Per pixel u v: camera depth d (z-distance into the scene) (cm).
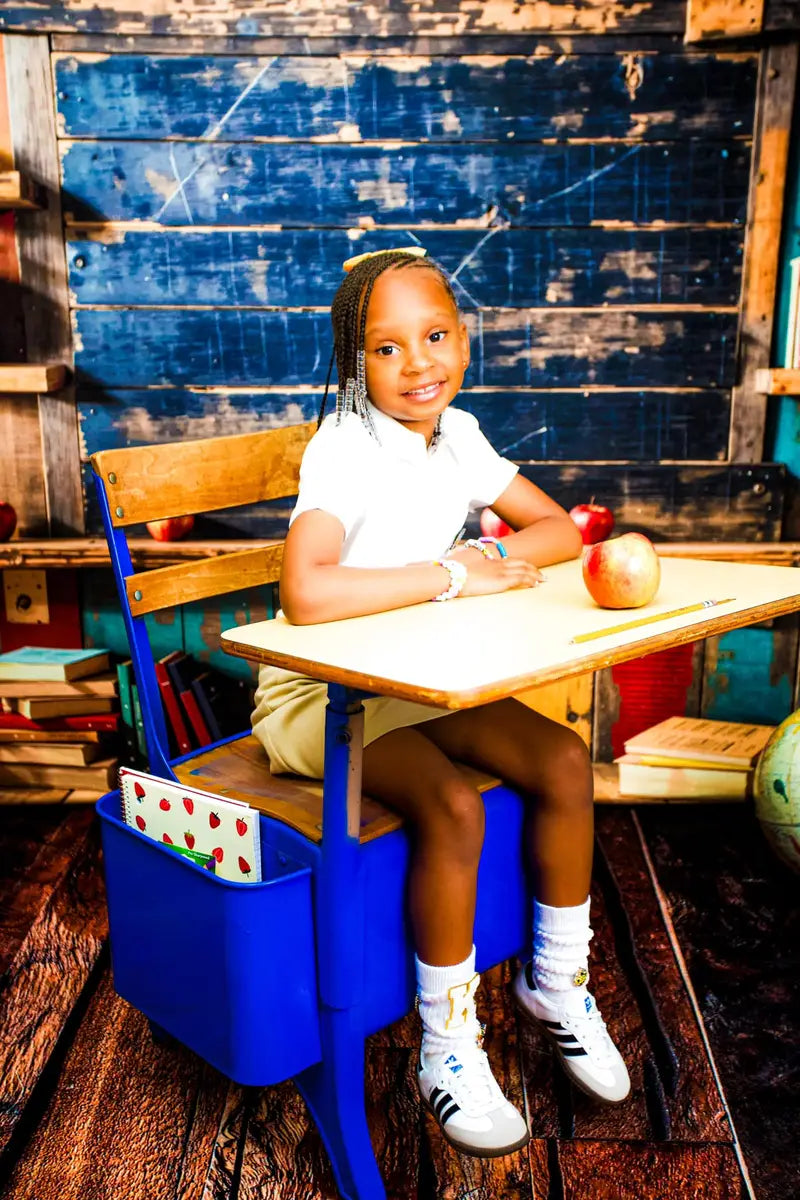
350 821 131
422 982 144
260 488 182
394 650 118
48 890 224
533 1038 176
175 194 260
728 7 246
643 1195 142
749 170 258
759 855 237
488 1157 142
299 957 137
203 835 144
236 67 253
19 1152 150
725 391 269
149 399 271
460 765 159
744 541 272
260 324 266
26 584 278
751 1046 172
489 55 253
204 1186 144
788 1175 145
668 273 263
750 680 276
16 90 255
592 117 255
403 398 156
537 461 272
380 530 160
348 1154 140
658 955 198
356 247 262
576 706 278
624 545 133
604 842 243
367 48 252
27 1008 184
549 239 261
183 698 258
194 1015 147
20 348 270
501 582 147
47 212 261
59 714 264
